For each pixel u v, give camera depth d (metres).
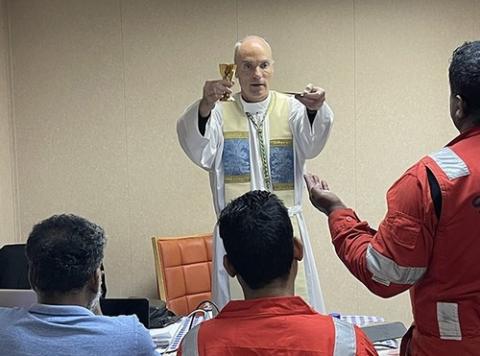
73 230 1.42
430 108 3.80
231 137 2.37
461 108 1.33
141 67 3.65
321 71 3.72
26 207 3.70
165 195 3.71
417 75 3.78
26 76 3.64
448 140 3.84
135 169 3.70
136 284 3.73
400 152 3.81
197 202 3.73
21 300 1.72
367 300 3.86
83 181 3.70
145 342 1.41
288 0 3.68
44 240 1.40
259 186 2.37
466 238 1.28
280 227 1.26
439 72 3.79
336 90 3.74
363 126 3.78
